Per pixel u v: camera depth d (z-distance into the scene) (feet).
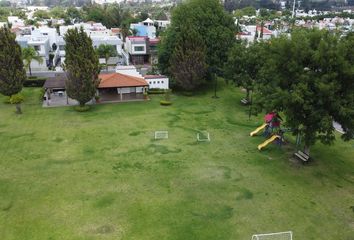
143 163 110.83
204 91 200.64
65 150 120.16
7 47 151.64
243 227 79.36
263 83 131.54
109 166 108.68
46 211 85.05
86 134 134.62
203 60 185.06
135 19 483.51
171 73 195.62
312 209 86.63
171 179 101.04
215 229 78.54
